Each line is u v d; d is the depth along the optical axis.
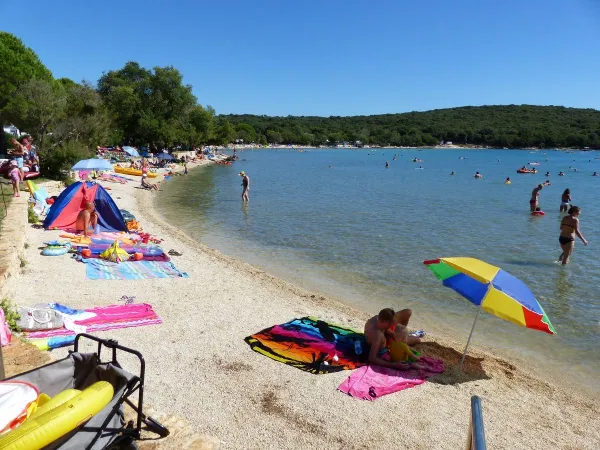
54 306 8.93
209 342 8.34
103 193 16.75
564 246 15.54
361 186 43.53
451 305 11.81
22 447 2.95
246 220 23.61
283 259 15.93
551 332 7.43
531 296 7.57
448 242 18.95
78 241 14.77
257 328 9.15
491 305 7.78
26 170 24.28
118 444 3.81
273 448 5.56
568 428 6.54
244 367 7.49
